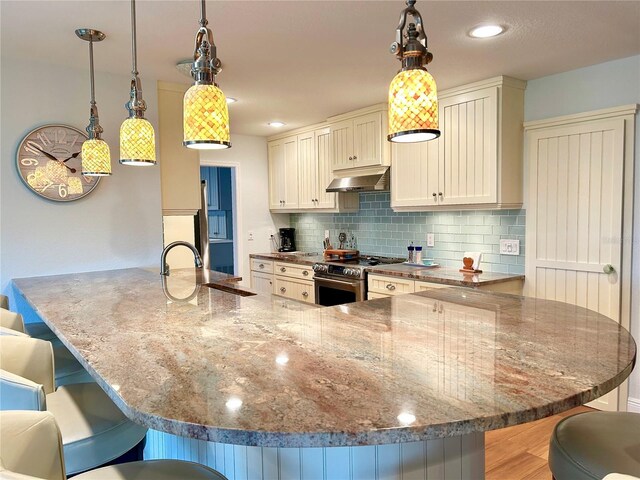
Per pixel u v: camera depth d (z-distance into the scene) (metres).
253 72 3.15
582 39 2.62
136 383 1.07
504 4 2.17
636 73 2.93
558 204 3.32
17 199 2.89
